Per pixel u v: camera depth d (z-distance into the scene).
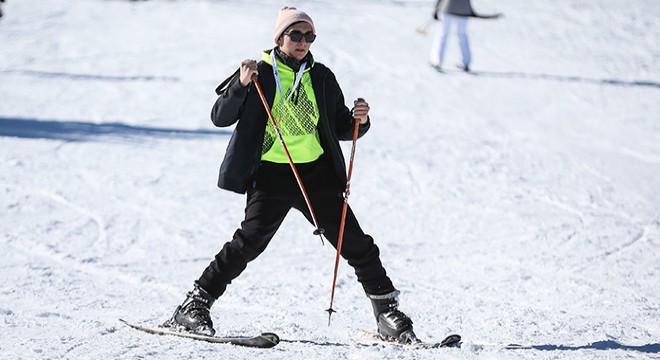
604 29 46.72
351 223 8.73
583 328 10.06
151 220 17.03
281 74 8.47
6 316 10.62
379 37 41.12
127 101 28.98
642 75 36.66
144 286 12.82
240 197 19.11
